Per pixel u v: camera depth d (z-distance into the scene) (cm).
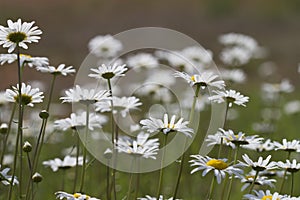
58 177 881
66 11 3203
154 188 845
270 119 1170
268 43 2756
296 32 2969
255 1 3391
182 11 3391
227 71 1075
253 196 524
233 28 3095
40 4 3198
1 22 2906
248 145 587
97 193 800
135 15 3322
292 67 2261
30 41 527
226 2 3366
